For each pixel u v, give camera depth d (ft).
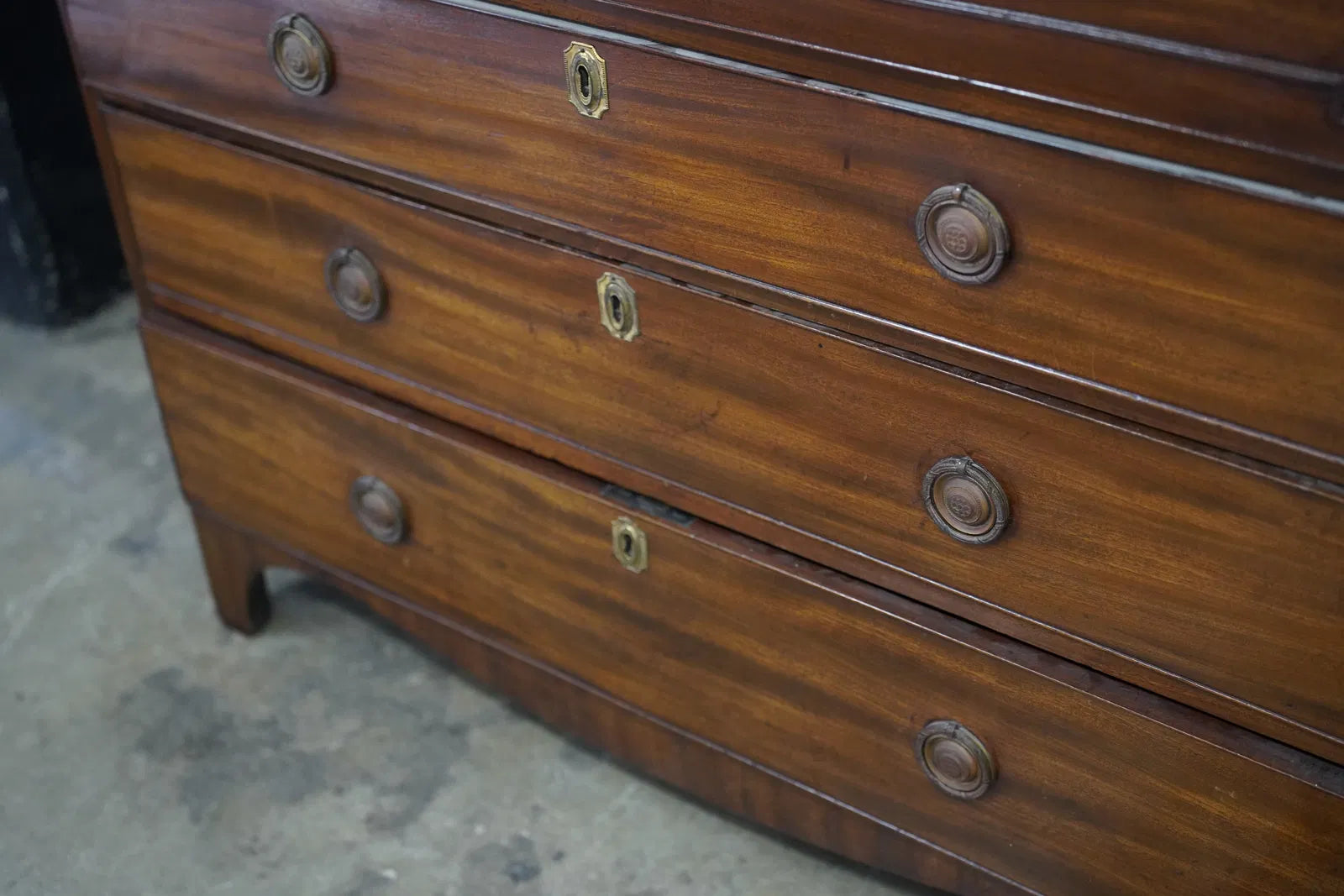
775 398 3.67
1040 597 3.49
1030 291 3.09
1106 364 3.07
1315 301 2.75
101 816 5.03
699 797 4.97
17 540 6.25
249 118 4.30
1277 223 2.71
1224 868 3.50
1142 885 3.69
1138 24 2.69
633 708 4.63
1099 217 2.91
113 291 7.79
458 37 3.68
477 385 4.33
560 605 4.58
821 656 4.00
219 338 4.98
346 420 4.72
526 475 4.35
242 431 5.10
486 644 4.93
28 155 6.99
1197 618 3.24
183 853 4.89
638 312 3.79
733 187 3.41
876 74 3.05
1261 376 2.88
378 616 5.87
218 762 5.23
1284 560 3.04
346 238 4.34
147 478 6.61
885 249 3.25
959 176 3.05
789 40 3.13
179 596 5.98
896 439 3.51
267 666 5.64
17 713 5.43
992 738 3.76
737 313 3.60
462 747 5.26
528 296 4.01
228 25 4.14
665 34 3.32
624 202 3.64
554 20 3.49
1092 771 3.61
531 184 3.80
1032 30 2.81
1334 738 3.18
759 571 3.96
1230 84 2.64
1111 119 2.80
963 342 3.25
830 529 3.79
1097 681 3.51
